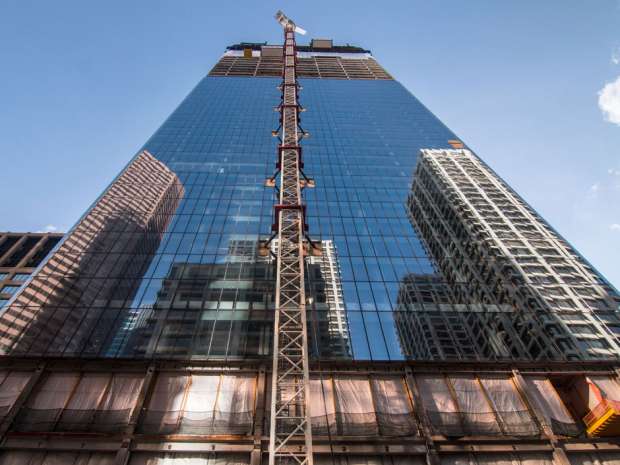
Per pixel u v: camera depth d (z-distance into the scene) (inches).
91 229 1617.9
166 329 1192.8
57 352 1111.6
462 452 800.9
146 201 1838.1
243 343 1146.0
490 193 2300.7
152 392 861.8
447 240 1807.3
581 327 1316.4
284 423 807.7
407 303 1369.3
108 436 779.4
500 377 940.0
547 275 1596.9
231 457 767.7
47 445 765.9
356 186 2156.7
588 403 889.5
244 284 1380.4
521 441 816.9
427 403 877.8
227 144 2438.5
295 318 984.9
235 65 4330.7
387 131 2896.2
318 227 1770.4
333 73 4352.9
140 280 1387.8
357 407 858.1
